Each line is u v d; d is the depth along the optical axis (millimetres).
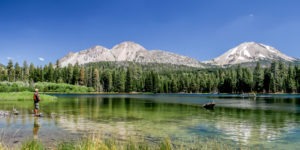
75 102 61938
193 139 18516
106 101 69438
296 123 26891
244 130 22453
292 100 78250
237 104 59281
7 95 67812
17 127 23016
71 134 19906
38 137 18688
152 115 33812
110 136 19203
